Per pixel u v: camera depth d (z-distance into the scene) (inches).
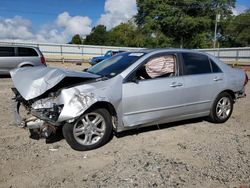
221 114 232.1
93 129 170.4
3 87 423.8
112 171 144.6
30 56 556.7
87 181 134.6
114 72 183.9
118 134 197.0
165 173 142.8
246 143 186.9
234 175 141.6
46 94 170.9
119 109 175.0
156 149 173.8
